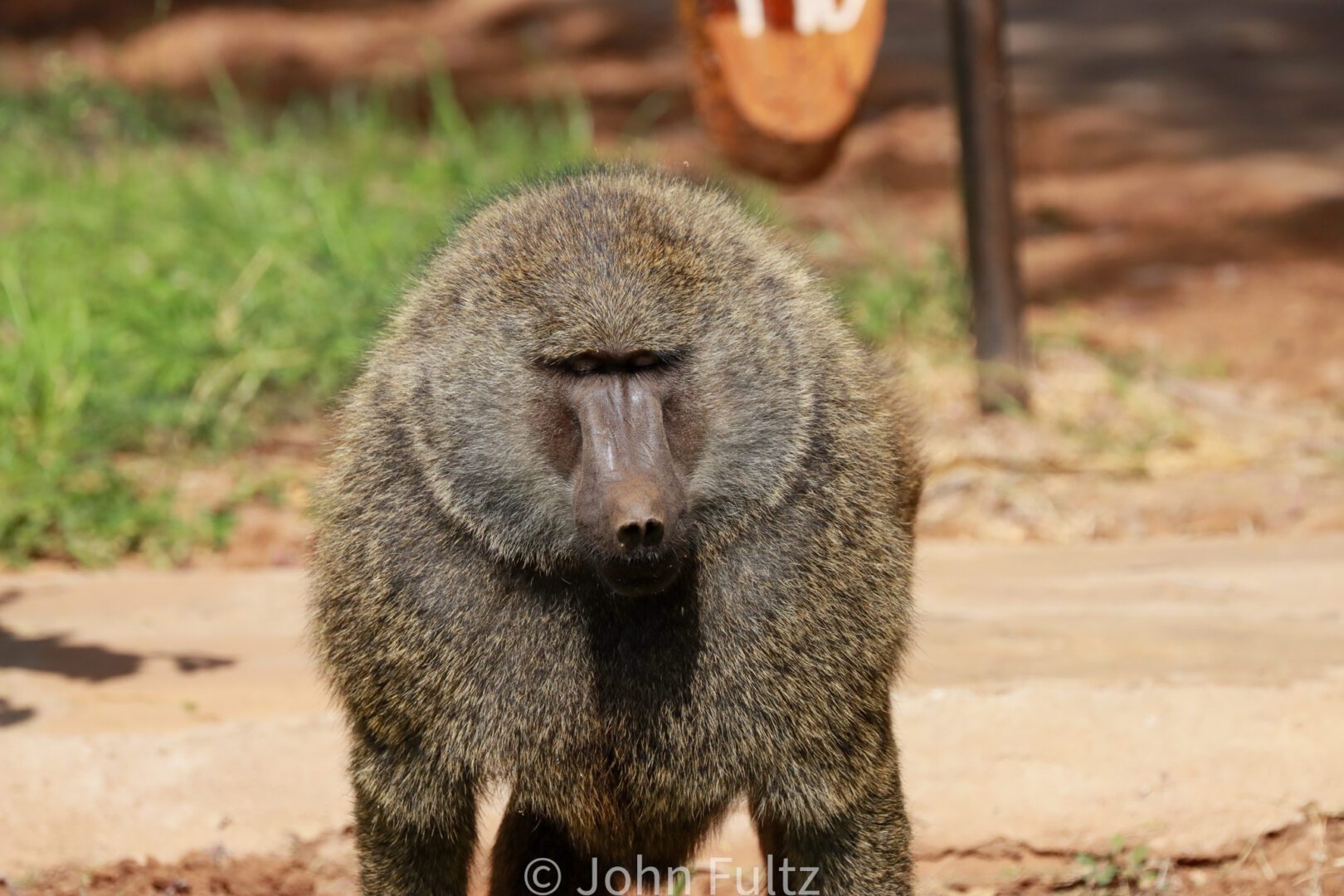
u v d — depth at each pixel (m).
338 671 6.64
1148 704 8.62
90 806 8.33
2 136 21.72
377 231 17.22
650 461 6.07
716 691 6.49
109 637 10.27
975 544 12.70
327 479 6.88
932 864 8.30
